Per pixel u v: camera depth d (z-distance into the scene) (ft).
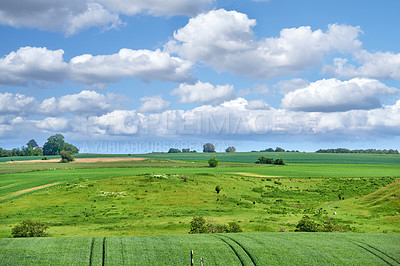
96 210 297.12
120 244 144.46
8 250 134.82
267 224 244.01
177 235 160.66
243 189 412.36
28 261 125.59
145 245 143.84
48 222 255.29
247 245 145.28
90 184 380.58
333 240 155.94
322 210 319.68
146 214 285.84
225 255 135.33
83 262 126.31
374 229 230.48
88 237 155.12
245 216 282.97
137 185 383.45
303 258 134.41
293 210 325.62
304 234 166.20
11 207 300.40
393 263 131.85
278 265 128.57
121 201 328.29
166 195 354.33
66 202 319.47
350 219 271.28
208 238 155.12
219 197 362.12
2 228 237.04
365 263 131.75
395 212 288.10
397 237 163.02
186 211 299.17
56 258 128.57
